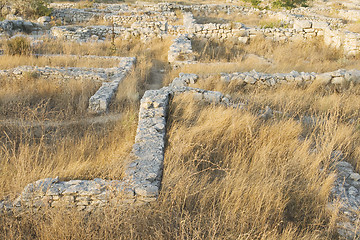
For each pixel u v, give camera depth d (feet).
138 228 12.86
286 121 22.59
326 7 111.96
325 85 32.35
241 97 29.45
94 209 13.94
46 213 13.38
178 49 49.06
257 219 13.30
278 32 58.44
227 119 21.81
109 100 31.07
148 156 16.93
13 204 13.65
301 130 21.86
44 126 25.58
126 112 28.68
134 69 42.98
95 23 79.00
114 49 52.34
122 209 13.55
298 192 15.25
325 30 56.85
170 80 38.55
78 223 12.64
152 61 49.52
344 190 15.56
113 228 12.47
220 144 19.39
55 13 84.12
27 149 18.89
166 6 94.73
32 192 13.75
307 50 52.06
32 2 80.79
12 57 45.01
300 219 13.97
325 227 13.33
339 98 27.50
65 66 41.70
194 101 26.50
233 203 14.08
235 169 16.03
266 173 15.94
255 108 26.71
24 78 36.35
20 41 49.26
